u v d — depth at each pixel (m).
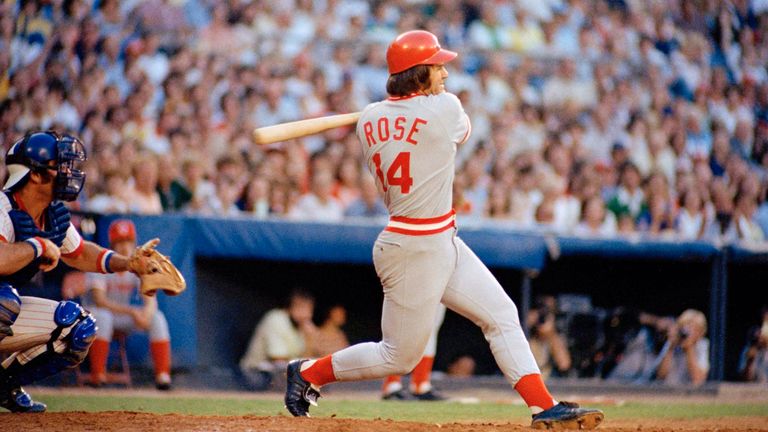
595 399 28.80
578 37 49.59
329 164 38.31
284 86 42.53
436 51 13.31
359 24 46.59
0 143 36.91
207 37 43.62
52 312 14.70
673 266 32.75
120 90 40.09
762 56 52.06
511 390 30.58
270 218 28.62
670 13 51.47
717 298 32.03
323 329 30.86
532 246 30.39
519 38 48.72
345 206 37.50
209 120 39.50
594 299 32.88
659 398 29.77
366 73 45.38
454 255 13.70
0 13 39.47
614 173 42.88
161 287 14.52
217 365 29.00
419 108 13.20
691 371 32.31
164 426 13.13
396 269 13.51
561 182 41.31
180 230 27.72
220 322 29.14
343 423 13.34
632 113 46.81
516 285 31.53
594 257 31.41
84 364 26.62
